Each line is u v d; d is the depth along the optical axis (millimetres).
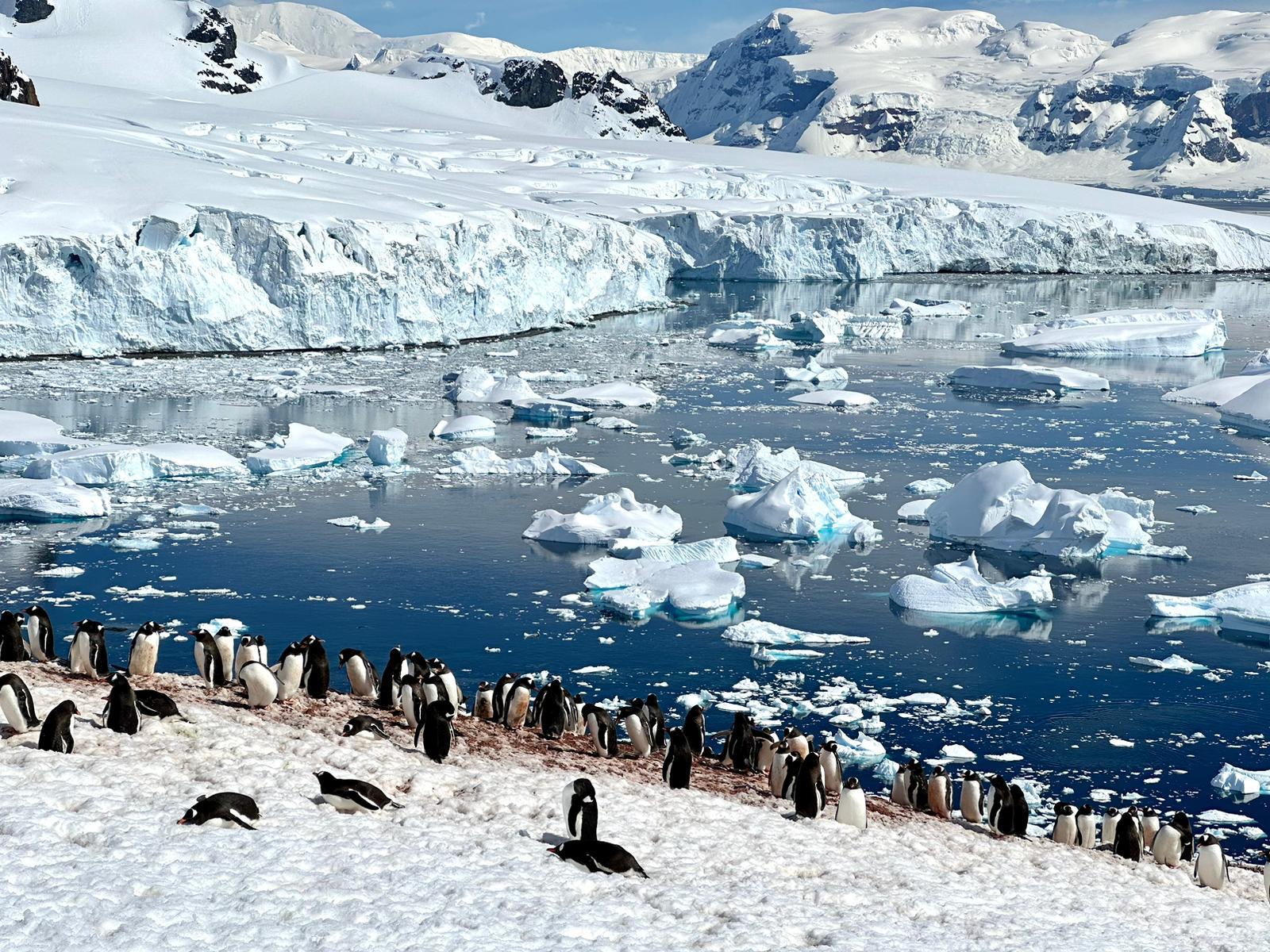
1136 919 12789
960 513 37156
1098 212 131250
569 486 42281
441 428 50000
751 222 117438
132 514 37000
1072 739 22734
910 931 10961
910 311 94125
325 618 28281
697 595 29984
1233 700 24750
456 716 17500
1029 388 64625
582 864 11539
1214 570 33969
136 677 16875
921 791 17547
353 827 11648
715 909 10867
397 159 123250
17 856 9602
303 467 43625
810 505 37000
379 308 70625
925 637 28375
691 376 66938
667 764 15570
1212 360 76438
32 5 189875
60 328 62125
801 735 17719
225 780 12430
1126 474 45188
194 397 55500
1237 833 19047
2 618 17047
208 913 9039
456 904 9891
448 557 33562
